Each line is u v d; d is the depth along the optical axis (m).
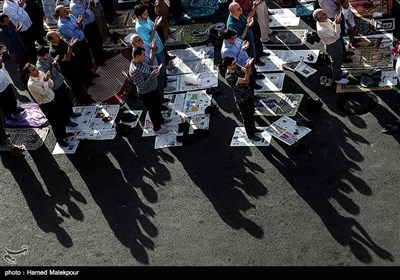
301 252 10.02
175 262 10.24
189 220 10.88
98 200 11.55
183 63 14.35
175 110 13.08
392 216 10.25
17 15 14.12
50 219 11.35
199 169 11.76
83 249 10.73
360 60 13.43
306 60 13.73
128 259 10.43
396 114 12.02
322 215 10.49
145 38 12.40
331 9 13.39
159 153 12.23
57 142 12.87
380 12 14.63
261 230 10.47
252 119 11.79
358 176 11.00
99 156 12.41
